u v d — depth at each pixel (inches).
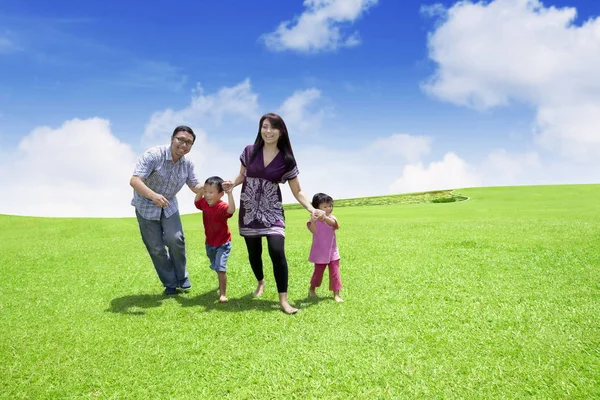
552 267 255.8
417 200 1365.7
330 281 201.8
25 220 617.9
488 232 407.2
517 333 153.4
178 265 221.1
